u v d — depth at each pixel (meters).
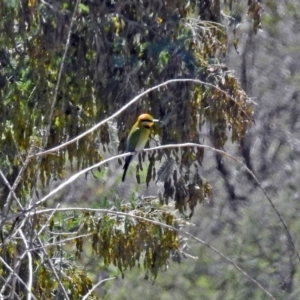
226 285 24.09
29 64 13.55
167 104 13.47
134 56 13.59
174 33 13.67
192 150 13.77
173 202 15.05
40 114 13.49
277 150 27.45
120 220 13.59
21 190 13.40
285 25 28.95
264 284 24.09
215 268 24.48
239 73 27.73
